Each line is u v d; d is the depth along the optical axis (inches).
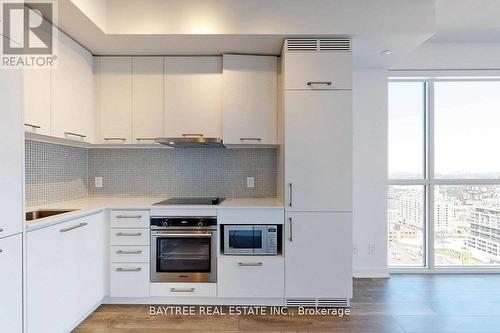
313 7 101.4
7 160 63.3
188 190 132.4
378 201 138.5
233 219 105.8
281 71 114.3
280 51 115.0
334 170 104.2
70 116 102.2
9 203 63.6
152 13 101.2
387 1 100.8
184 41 106.3
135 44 108.6
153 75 118.6
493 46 140.3
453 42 139.6
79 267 89.7
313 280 104.3
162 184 132.1
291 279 104.5
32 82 84.3
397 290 122.6
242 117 117.1
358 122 138.3
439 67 139.7
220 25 101.6
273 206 105.3
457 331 91.0
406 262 148.3
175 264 106.5
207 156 132.4
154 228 105.7
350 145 104.1
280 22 101.6
